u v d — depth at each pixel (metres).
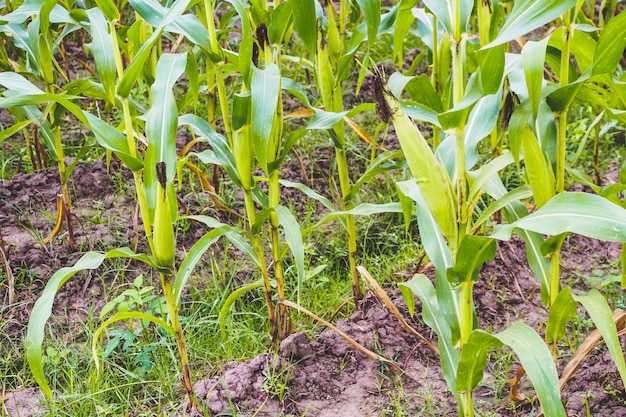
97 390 3.32
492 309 3.93
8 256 4.12
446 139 2.88
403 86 3.14
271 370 3.34
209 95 4.60
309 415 3.22
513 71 3.04
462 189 2.43
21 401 3.34
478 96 2.29
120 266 4.21
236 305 4.01
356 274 3.90
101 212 4.61
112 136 2.74
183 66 2.77
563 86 2.46
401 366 3.53
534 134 2.67
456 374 2.59
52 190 4.77
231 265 4.29
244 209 4.77
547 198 2.61
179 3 2.63
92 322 3.76
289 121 5.50
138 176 2.79
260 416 3.18
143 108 4.66
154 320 2.96
